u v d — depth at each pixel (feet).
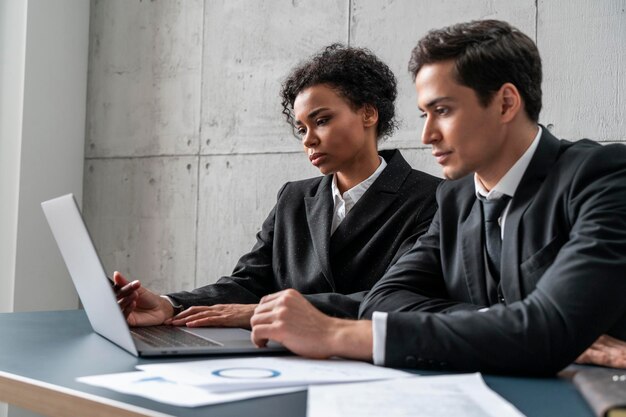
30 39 12.50
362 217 6.98
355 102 6.98
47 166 12.75
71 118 13.11
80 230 4.21
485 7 8.76
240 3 11.34
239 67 11.30
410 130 9.38
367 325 3.89
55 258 12.78
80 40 13.24
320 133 6.97
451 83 4.42
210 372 3.45
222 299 6.83
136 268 12.54
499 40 4.45
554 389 3.30
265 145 10.93
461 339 3.63
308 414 2.63
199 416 2.72
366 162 7.19
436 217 5.64
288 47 10.73
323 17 10.34
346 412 2.65
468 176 5.36
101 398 3.00
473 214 4.97
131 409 2.85
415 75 4.66
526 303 3.74
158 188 12.30
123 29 12.93
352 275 6.93
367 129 7.18
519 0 8.47
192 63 11.93
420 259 5.44
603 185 4.19
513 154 4.58
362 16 9.91
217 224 11.46
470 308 4.65
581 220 4.11
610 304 3.72
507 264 4.52
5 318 5.88
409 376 3.45
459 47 4.41
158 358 4.02
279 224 7.57
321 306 5.90
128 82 12.82
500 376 3.61
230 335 4.83
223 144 11.46
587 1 7.98
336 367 3.64
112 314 4.24
